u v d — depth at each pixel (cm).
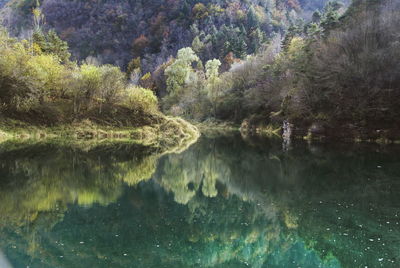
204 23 12688
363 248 919
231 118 7044
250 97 6109
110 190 1505
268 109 5762
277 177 1911
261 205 1364
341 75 3772
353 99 3688
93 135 3462
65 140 3130
